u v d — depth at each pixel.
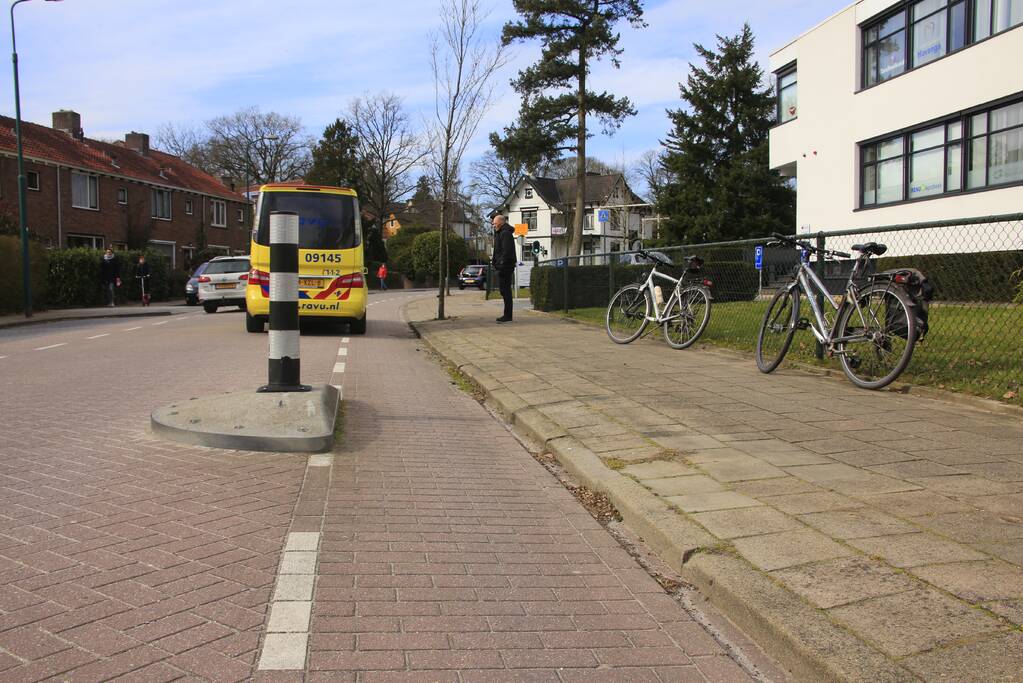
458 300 28.48
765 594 2.79
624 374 7.93
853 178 20.30
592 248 66.00
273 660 2.39
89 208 35.31
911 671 2.24
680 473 4.42
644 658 2.54
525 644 2.61
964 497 3.77
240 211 48.75
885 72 19.27
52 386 7.64
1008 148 15.82
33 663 2.30
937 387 6.27
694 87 36.31
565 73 26.91
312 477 4.48
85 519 3.59
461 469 4.90
